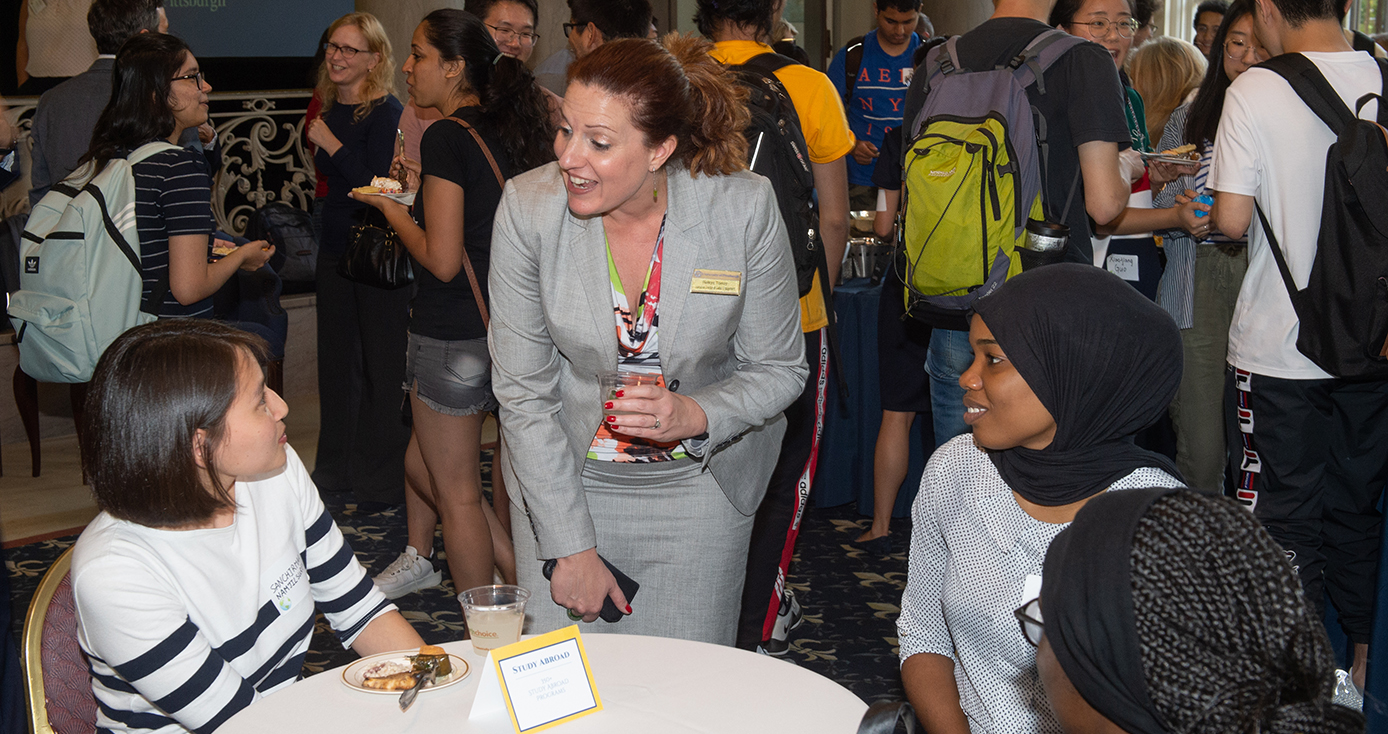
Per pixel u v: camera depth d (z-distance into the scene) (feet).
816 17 25.26
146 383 5.04
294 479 5.94
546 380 6.42
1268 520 8.49
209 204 10.63
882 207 11.41
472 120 9.16
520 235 6.11
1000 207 8.16
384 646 6.09
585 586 6.33
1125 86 10.73
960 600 5.15
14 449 16.83
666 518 6.50
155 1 12.83
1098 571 2.59
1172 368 4.72
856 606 11.07
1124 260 11.03
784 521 9.11
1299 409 8.27
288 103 20.72
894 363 11.79
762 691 4.89
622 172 5.60
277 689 4.99
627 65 5.56
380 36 13.19
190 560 5.28
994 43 8.65
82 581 5.09
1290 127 8.01
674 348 6.09
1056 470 4.83
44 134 13.01
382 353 13.34
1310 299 8.02
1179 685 2.45
